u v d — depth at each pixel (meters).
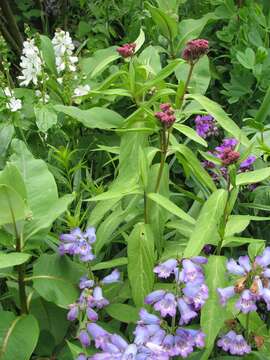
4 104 0.87
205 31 1.12
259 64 0.94
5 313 0.57
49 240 0.63
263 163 0.77
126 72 0.77
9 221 0.55
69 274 0.59
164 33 1.00
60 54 0.94
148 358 0.46
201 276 0.51
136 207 0.66
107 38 1.23
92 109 0.75
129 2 1.22
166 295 0.51
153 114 0.62
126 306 0.59
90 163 0.87
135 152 0.66
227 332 0.56
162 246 0.63
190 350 0.50
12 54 1.24
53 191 0.59
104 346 0.50
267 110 0.84
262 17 1.05
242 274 0.51
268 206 0.69
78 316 0.55
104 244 0.66
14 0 1.40
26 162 0.61
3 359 0.54
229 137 0.81
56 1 1.37
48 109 0.84
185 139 0.90
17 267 0.57
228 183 0.58
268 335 0.57
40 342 0.60
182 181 0.87
